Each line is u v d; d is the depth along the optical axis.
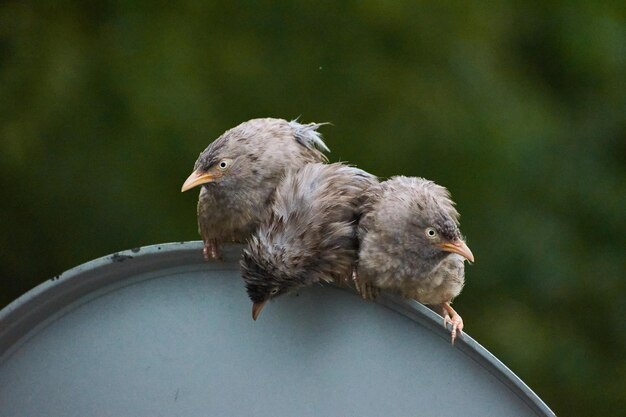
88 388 5.99
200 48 13.64
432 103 13.84
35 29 13.73
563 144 14.62
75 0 13.82
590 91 15.08
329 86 13.73
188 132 13.26
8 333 6.09
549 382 14.03
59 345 6.06
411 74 13.95
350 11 13.97
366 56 13.89
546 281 14.03
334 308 6.09
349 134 13.64
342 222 7.06
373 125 13.71
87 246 13.33
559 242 14.13
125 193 13.26
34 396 6.05
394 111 13.76
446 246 7.19
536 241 14.01
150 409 5.90
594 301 14.31
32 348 6.09
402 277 7.25
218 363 5.93
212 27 13.76
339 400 5.86
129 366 5.98
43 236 13.42
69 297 6.05
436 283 7.42
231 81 13.54
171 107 13.30
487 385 5.80
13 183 13.40
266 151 7.82
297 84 13.69
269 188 7.78
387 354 5.93
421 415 5.81
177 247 5.99
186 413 5.88
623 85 15.15
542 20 15.17
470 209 13.88
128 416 5.91
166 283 6.07
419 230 7.17
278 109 13.57
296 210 6.87
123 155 13.28
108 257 5.95
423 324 5.91
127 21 13.66
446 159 13.76
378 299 6.01
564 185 14.41
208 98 13.46
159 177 13.27
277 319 6.02
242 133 7.94
